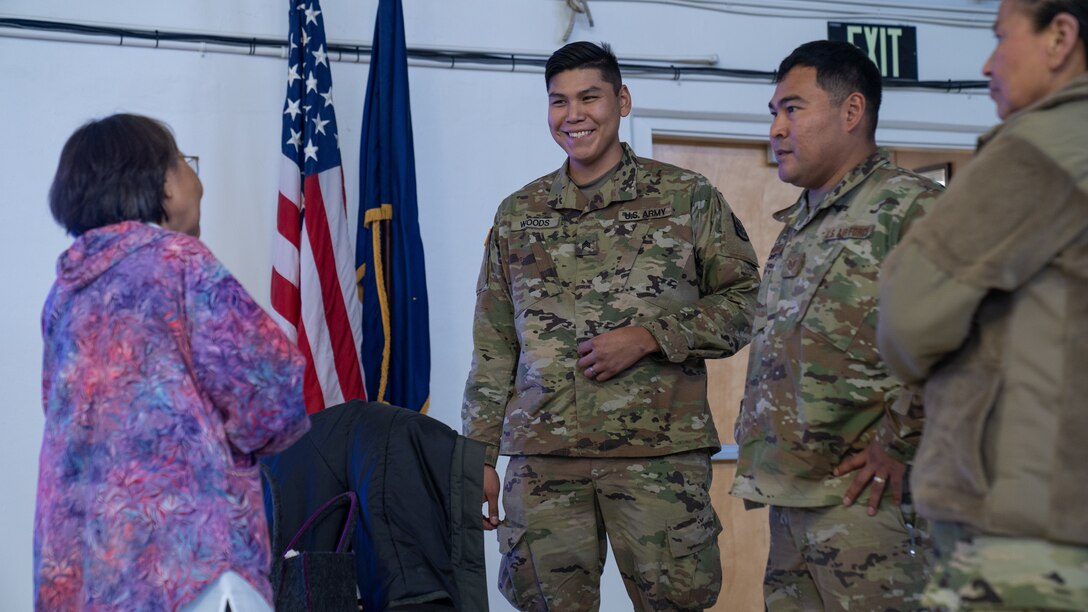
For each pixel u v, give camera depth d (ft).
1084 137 4.61
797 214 7.64
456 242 12.98
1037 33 5.01
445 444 8.60
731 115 13.89
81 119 11.96
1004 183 4.66
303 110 12.20
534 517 8.95
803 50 7.48
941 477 4.81
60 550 5.62
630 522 8.74
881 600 6.72
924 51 14.44
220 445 5.77
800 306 7.16
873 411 6.90
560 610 8.91
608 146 9.29
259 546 5.82
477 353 9.62
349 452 8.62
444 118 13.06
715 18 13.92
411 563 8.22
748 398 7.59
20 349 11.61
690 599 8.75
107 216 6.09
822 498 6.90
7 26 11.73
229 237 12.32
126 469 5.54
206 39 12.34
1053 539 4.48
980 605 4.57
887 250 6.91
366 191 12.28
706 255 9.08
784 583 7.41
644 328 8.71
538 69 13.35
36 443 11.56
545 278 9.21
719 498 13.76
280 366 5.91
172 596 5.40
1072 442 4.48
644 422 8.77
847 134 7.34
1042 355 4.59
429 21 13.08
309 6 12.32
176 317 5.79
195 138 12.30
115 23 12.07
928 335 4.79
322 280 11.80
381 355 12.00
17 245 11.69
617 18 13.66
